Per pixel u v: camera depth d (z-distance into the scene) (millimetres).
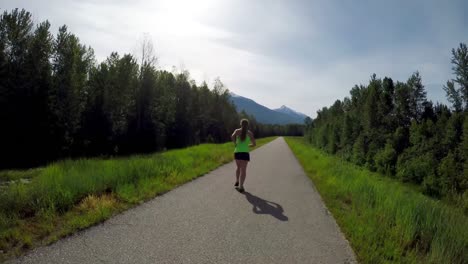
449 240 4801
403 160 14508
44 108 28359
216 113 71812
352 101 27125
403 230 5230
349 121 25344
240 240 4809
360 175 11539
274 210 6809
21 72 28047
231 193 8484
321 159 19422
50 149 28578
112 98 36344
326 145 37406
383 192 7867
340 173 12172
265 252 4375
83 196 6855
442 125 12977
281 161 19938
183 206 6754
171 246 4422
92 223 5262
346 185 9609
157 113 42875
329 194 8859
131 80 38312
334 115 38406
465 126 10750
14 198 5820
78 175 7938
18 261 3709
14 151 26312
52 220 5250
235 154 8891
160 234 4898
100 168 9703
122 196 7074
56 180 7219
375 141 18391
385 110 18172
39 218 5320
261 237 4992
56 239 4449
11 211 5469
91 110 34781
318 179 11938
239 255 4227
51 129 28688
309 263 4078
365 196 7621
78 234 4738
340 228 5676
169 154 18203
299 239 4980
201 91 66000
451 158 11094
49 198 5988
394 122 17688
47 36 29281
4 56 27109
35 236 4523
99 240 4527
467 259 4375
